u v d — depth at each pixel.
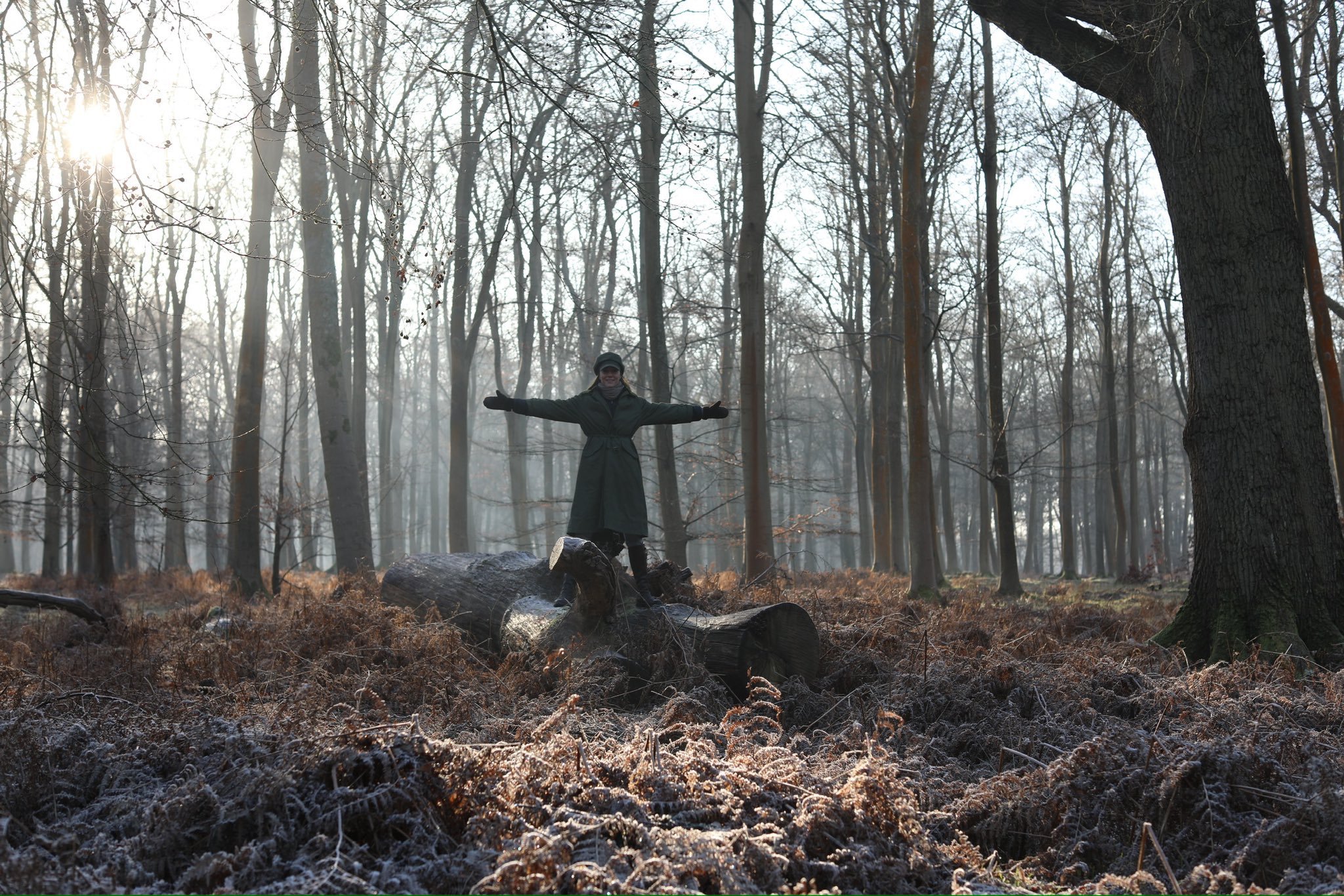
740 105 14.77
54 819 3.59
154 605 14.96
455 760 3.47
